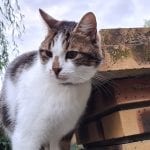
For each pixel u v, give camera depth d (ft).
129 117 1.37
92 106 1.54
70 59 1.28
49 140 1.48
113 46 1.32
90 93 1.44
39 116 1.35
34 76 1.36
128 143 1.37
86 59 1.28
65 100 1.35
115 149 1.42
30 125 1.36
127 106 1.38
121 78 1.39
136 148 1.36
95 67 1.32
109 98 1.42
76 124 1.50
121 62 1.32
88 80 1.36
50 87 1.33
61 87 1.33
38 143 1.40
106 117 1.46
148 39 1.34
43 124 1.36
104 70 1.31
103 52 1.32
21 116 1.38
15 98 1.47
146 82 1.40
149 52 1.34
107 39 1.32
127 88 1.38
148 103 1.40
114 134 1.41
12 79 1.54
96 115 1.53
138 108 1.39
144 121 1.38
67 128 1.46
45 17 1.37
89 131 1.59
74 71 1.28
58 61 1.27
